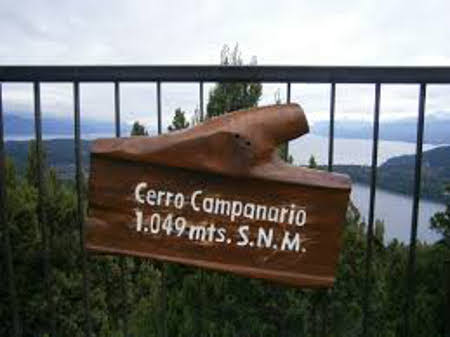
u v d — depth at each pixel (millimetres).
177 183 1990
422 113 1916
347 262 6191
